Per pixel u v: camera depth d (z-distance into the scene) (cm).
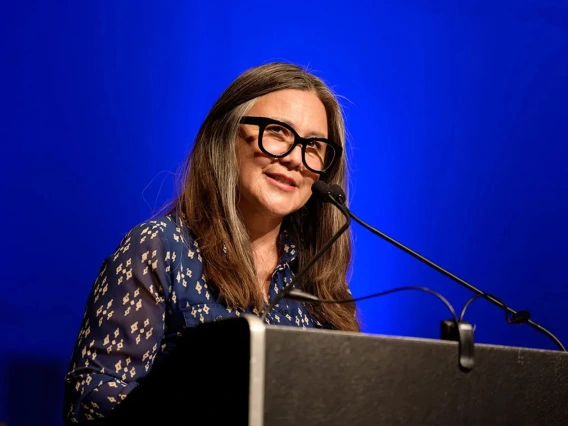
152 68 862
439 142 1004
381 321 966
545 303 1028
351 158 959
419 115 998
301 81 577
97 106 838
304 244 601
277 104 561
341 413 309
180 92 872
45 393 805
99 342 471
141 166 849
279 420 296
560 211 1041
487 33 1028
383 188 977
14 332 802
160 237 510
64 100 830
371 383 317
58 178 823
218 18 899
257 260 572
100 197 834
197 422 315
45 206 819
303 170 561
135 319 479
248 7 916
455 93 1015
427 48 1005
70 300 819
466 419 339
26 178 815
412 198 990
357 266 964
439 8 1013
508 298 1018
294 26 940
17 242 809
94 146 835
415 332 977
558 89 1045
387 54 988
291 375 301
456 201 1008
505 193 1025
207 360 315
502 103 1029
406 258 984
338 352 312
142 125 854
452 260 1001
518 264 1023
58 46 830
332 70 957
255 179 549
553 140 1042
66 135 828
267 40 923
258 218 563
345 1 970
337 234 452
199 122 876
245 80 571
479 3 1027
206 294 516
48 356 808
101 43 845
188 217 544
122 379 464
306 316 577
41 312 810
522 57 1037
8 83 815
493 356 352
